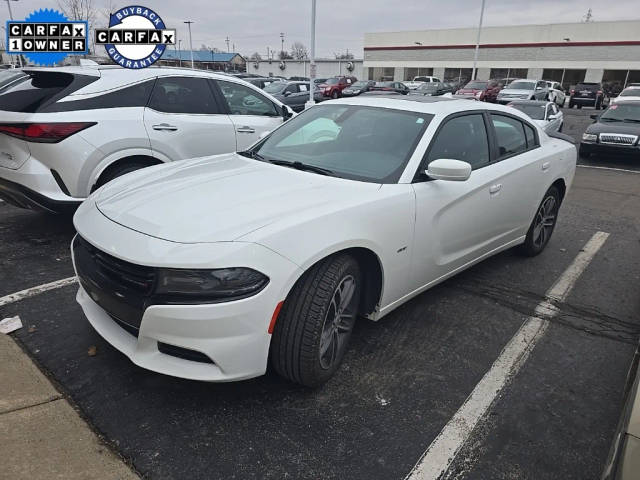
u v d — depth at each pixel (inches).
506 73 1736.0
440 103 143.7
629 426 57.1
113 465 83.4
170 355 90.4
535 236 187.9
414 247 119.0
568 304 153.5
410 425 96.5
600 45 1544.0
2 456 82.3
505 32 1701.5
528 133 174.7
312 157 131.7
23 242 183.9
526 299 155.5
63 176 168.1
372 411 99.9
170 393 102.4
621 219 259.1
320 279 95.2
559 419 100.6
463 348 125.2
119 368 109.5
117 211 100.7
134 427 92.5
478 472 86.1
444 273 137.1
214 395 102.4
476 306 148.8
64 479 79.4
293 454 87.9
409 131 130.0
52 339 119.5
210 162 134.0
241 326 85.6
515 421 99.3
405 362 117.6
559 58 1622.8
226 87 223.1
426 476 84.6
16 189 170.4
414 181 120.0
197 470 83.6
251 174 119.0
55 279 152.8
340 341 108.0
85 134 169.8
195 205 99.0
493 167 148.3
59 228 201.2
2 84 195.0
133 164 187.8
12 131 162.7
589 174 397.4
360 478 83.5
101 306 97.0
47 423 91.0
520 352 124.6
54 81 183.5
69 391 101.4
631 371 86.0
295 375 98.1
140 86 190.1
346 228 99.1
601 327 139.9
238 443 89.9
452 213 129.9
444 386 109.3
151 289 86.0
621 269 185.2
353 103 148.1
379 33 1999.3
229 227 90.0
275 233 89.0
